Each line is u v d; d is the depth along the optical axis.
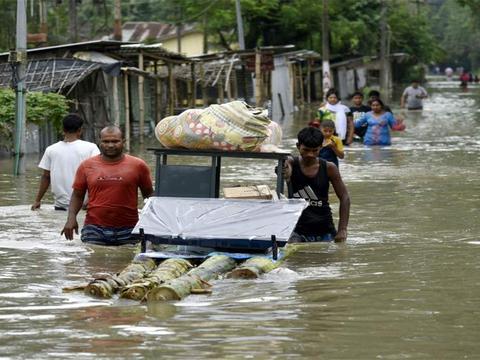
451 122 60.62
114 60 48.66
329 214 18.58
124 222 18.34
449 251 17.09
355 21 102.25
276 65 77.44
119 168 18.39
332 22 98.31
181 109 58.94
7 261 16.48
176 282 13.59
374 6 110.31
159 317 12.33
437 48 148.75
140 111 49.59
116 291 13.80
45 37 51.38
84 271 15.66
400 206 23.25
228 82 65.69
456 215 21.67
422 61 148.75
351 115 38.88
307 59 91.38
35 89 41.22
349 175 30.25
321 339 11.29
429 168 32.38
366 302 13.16
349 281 14.59
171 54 54.19
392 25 134.88
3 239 18.72
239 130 16.94
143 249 16.28
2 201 24.80
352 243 18.14
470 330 11.68
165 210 16.67
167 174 17.22
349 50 107.06
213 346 11.02
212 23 92.44
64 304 13.16
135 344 11.12
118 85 52.72
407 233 19.27
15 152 32.03
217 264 15.29
